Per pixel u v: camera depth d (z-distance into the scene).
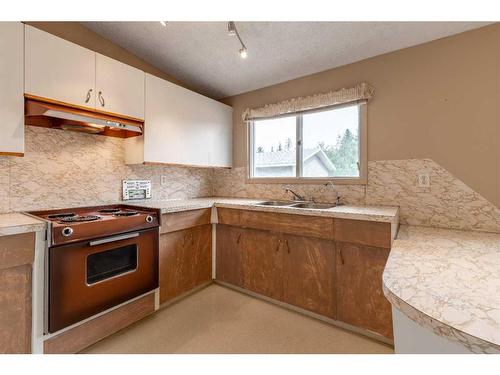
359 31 1.87
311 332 1.85
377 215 1.65
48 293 1.42
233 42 2.11
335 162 2.47
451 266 0.94
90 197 2.16
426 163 1.95
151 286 1.96
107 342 1.71
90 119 1.78
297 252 2.08
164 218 2.10
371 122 2.21
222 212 2.52
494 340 0.50
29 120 1.79
